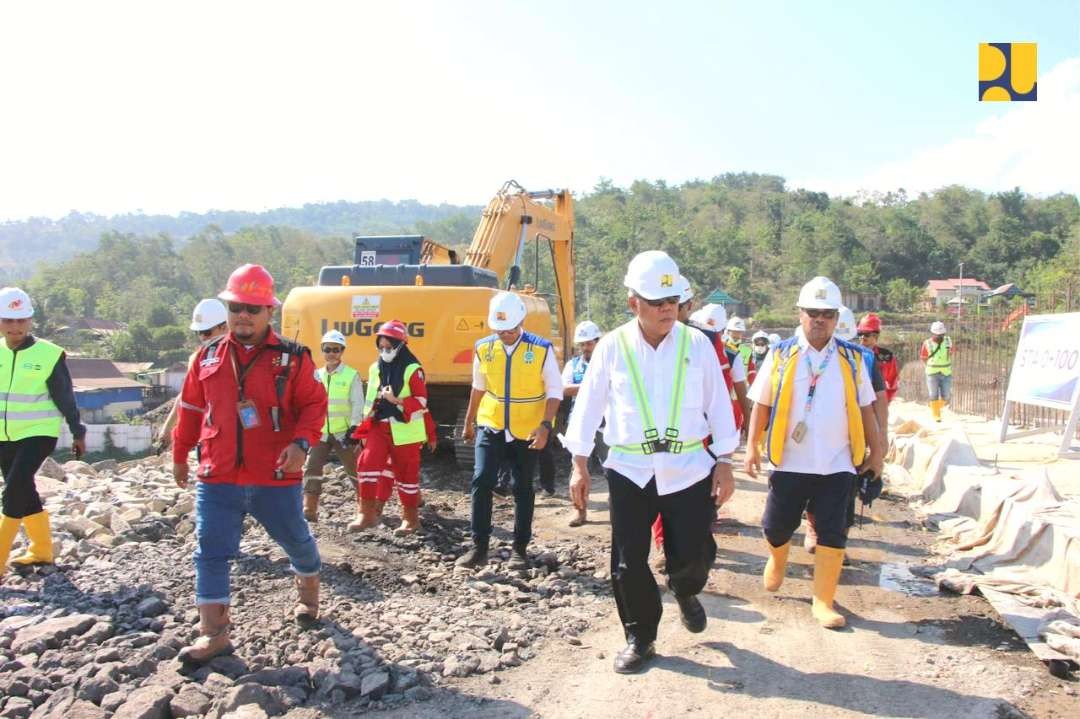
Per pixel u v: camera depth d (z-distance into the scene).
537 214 14.45
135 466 10.48
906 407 22.47
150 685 4.21
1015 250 122.81
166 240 149.50
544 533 7.97
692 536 4.48
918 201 147.75
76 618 4.96
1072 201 142.00
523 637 5.09
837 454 5.35
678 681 4.51
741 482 11.06
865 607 5.83
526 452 6.70
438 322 10.39
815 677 4.58
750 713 4.13
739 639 5.16
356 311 10.55
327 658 4.58
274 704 4.10
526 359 6.60
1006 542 6.90
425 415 7.64
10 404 5.94
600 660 4.81
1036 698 4.29
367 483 7.54
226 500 4.54
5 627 4.93
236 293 4.40
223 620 4.54
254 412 4.51
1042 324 12.60
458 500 9.45
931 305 95.81
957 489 8.90
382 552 6.93
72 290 117.25
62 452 40.41
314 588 5.02
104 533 7.03
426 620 5.30
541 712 4.14
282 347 4.57
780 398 5.38
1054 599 5.67
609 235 113.50
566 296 16.06
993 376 18.38
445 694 4.32
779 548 5.61
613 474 4.51
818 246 113.81
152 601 5.27
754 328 75.56
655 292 4.28
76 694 4.12
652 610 4.61
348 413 8.10
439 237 188.88
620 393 4.49
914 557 7.25
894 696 4.33
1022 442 13.22
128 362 82.94
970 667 4.71
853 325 7.53
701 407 4.48
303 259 147.12
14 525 5.96
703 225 137.12
